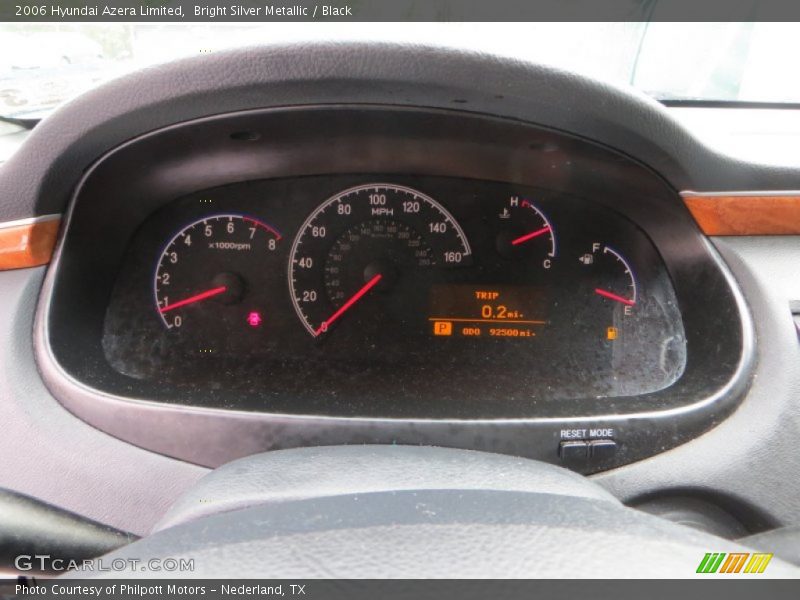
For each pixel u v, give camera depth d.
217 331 2.02
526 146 1.85
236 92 1.56
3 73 1.94
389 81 1.52
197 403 1.67
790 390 1.61
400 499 1.04
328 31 1.52
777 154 1.76
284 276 2.04
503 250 2.04
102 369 1.78
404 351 2.04
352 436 1.66
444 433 1.66
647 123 1.61
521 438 1.66
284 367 1.99
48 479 1.58
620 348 2.02
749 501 1.62
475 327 2.05
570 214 2.04
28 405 1.58
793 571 0.86
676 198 1.78
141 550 0.93
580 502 1.04
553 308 2.05
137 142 1.69
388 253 2.06
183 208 2.02
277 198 2.04
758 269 1.73
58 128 1.53
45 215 1.66
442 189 2.05
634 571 0.83
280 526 0.95
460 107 1.67
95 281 1.89
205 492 1.24
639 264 2.02
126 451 1.62
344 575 0.83
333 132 1.82
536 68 1.50
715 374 1.72
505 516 0.96
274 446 1.65
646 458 1.65
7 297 1.64
